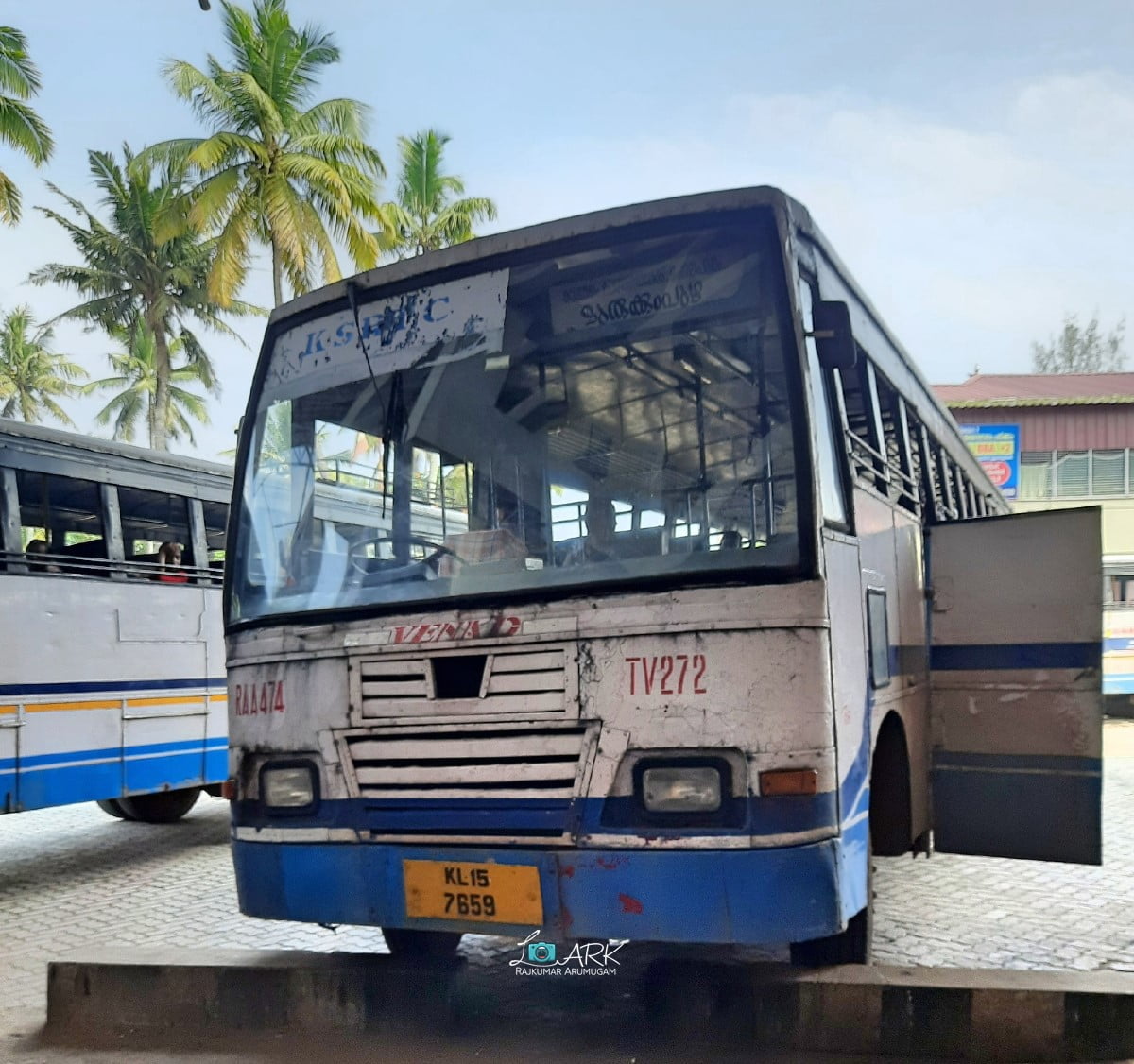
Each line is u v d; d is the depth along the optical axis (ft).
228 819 36.91
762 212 12.86
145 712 28.73
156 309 101.91
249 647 14.23
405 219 97.35
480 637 12.57
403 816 12.75
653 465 12.62
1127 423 105.60
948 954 17.88
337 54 82.53
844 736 12.39
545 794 12.05
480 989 16.15
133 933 21.43
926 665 18.74
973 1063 12.78
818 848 11.28
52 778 25.94
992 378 126.00
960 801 18.26
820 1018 13.21
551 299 13.62
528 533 13.00
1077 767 17.48
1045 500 106.11
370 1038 14.24
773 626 11.58
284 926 21.44
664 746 11.66
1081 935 19.12
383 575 13.56
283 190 77.66
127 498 29.12
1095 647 17.51
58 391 145.28
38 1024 15.84
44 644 26.07
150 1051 14.37
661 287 13.10
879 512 15.93
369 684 13.15
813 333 12.85
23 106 62.08
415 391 14.15
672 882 11.44
